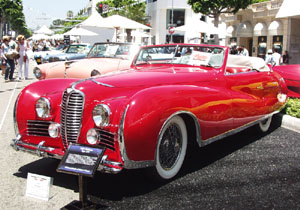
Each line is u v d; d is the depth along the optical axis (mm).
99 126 3070
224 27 29047
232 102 4125
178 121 3439
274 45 22234
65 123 3328
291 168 3959
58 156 3320
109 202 3047
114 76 3715
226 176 3680
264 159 4273
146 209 2920
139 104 3002
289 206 3012
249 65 5539
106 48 8281
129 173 3740
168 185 3426
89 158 2783
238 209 2941
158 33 39219
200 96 3578
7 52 12852
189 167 3949
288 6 14648
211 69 4312
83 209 2830
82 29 18438
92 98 3281
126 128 2938
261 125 5500
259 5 23859
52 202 3064
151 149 3072
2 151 4438
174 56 4750
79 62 7559
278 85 5477
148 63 4949
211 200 3100
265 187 3406
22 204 3014
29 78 13539
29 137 3689
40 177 3146
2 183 3447
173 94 3285
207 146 4836
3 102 7801
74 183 3488
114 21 14664
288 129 5996
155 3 40156
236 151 4605
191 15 38125
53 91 3789
